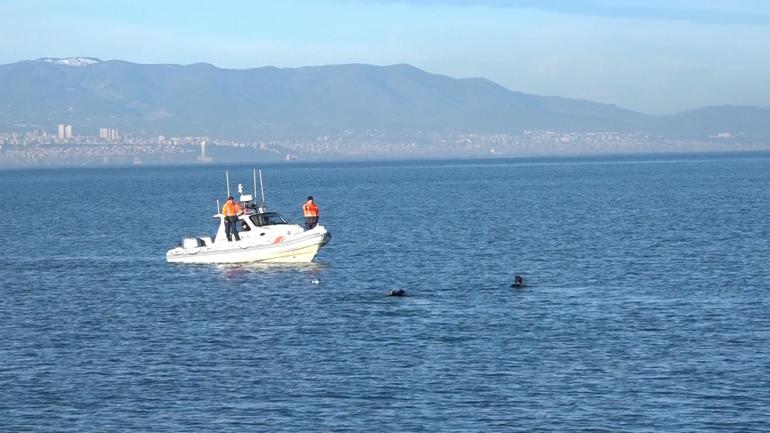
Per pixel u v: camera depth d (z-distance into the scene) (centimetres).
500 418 7612
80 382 8662
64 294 13412
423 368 8962
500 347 9712
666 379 8506
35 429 7500
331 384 8506
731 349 9475
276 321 11144
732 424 7412
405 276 14650
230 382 8612
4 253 19288
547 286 13425
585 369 8856
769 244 18038
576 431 7331
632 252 17225
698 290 12850
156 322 11238
